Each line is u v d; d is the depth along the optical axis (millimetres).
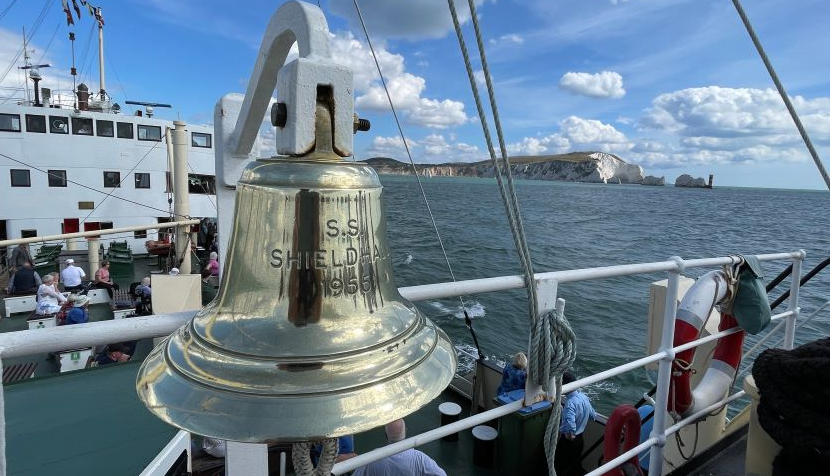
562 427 5105
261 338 901
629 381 12047
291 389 832
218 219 1630
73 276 12758
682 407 2826
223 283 1052
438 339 1080
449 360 1021
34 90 19156
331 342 903
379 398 848
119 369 4656
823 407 1822
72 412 3896
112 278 16875
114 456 3535
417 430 5984
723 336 3057
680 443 2992
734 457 2777
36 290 12852
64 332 1090
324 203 940
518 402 1750
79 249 18734
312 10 934
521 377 5406
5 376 8281
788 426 1905
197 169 20672
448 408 5797
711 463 2736
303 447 1013
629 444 2721
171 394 865
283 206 940
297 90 880
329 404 819
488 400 6250
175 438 3818
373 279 1016
